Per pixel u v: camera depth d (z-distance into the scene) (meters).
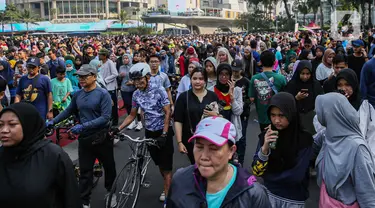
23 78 7.49
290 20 75.50
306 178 3.57
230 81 5.83
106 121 5.15
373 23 56.75
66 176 3.07
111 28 102.25
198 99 5.12
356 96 5.23
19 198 2.90
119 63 11.33
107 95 5.22
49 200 2.99
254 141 8.68
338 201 3.29
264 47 13.39
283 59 16.38
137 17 119.31
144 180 6.38
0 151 3.03
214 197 2.44
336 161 3.25
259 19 84.00
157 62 8.02
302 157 3.46
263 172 3.44
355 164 3.16
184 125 5.18
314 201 5.56
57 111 8.59
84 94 5.23
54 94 8.58
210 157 2.37
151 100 5.43
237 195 2.40
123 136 5.19
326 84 6.76
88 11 122.62
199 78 5.08
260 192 2.44
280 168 3.47
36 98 7.34
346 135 3.26
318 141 3.77
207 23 121.56
